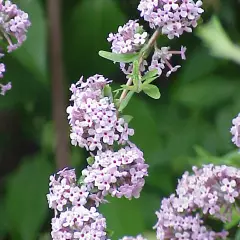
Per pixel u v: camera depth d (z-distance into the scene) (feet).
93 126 3.35
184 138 4.62
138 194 3.36
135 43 3.41
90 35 4.78
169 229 3.52
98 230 3.35
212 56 4.83
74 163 4.77
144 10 3.39
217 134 4.56
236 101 4.66
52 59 4.60
